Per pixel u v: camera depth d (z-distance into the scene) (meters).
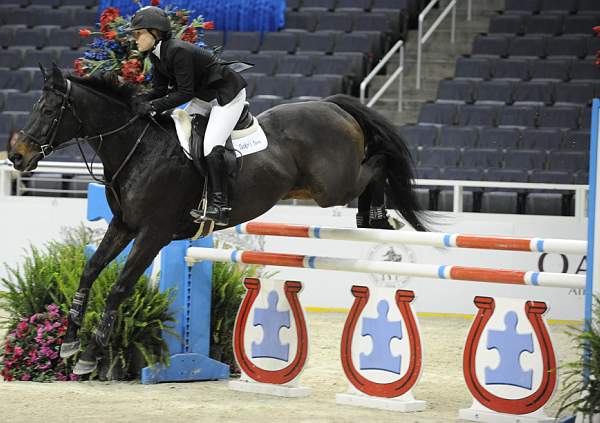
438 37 26.97
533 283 8.59
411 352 9.17
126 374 10.55
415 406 9.16
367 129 10.91
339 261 9.78
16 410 8.65
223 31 26.36
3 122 22.94
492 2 28.28
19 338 10.52
